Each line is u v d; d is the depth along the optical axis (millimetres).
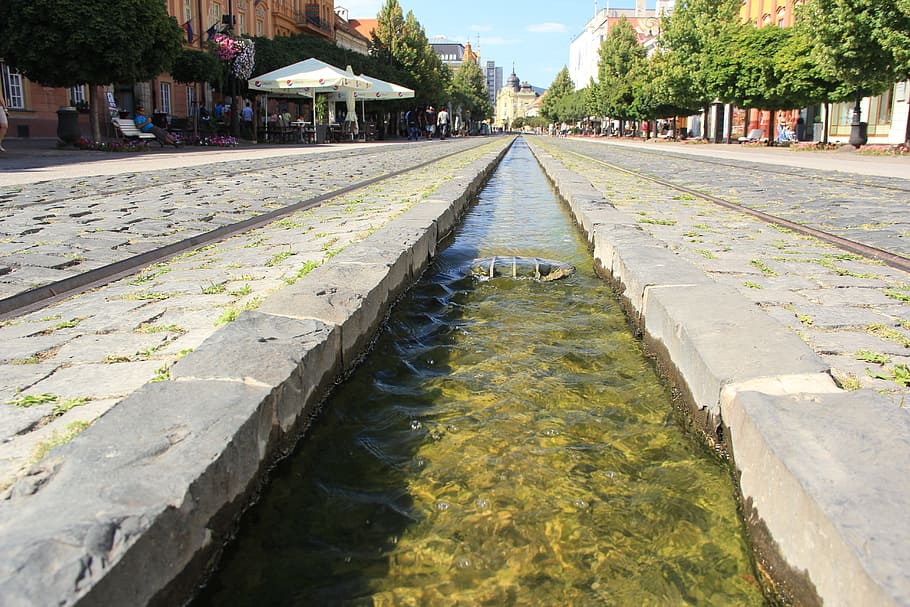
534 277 5742
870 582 1466
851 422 2098
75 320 3814
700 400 2832
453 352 3938
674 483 2523
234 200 9234
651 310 3842
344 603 1939
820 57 22453
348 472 2604
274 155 20641
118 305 4121
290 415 2617
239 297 4250
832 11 21391
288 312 3408
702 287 3928
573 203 8922
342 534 2236
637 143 46594
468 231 8172
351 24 89312
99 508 1674
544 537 2229
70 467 1856
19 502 1728
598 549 2172
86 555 1496
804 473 1844
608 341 4133
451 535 2238
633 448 2799
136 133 23547
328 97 37344
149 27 19594
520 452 2764
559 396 3316
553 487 2514
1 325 3742
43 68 18938
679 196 10523
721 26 41875
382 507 2383
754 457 2174
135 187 10328
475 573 2068
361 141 39000
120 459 1902
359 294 3775
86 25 18547
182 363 2609
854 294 4414
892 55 20797
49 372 3006
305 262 5234
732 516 2326
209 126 29828
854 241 6188
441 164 17703
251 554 2104
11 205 7992
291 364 2660
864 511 1664
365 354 3791
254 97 34281
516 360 3809
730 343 2928
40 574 1426
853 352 3336
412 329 4316
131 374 2975
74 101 26781
